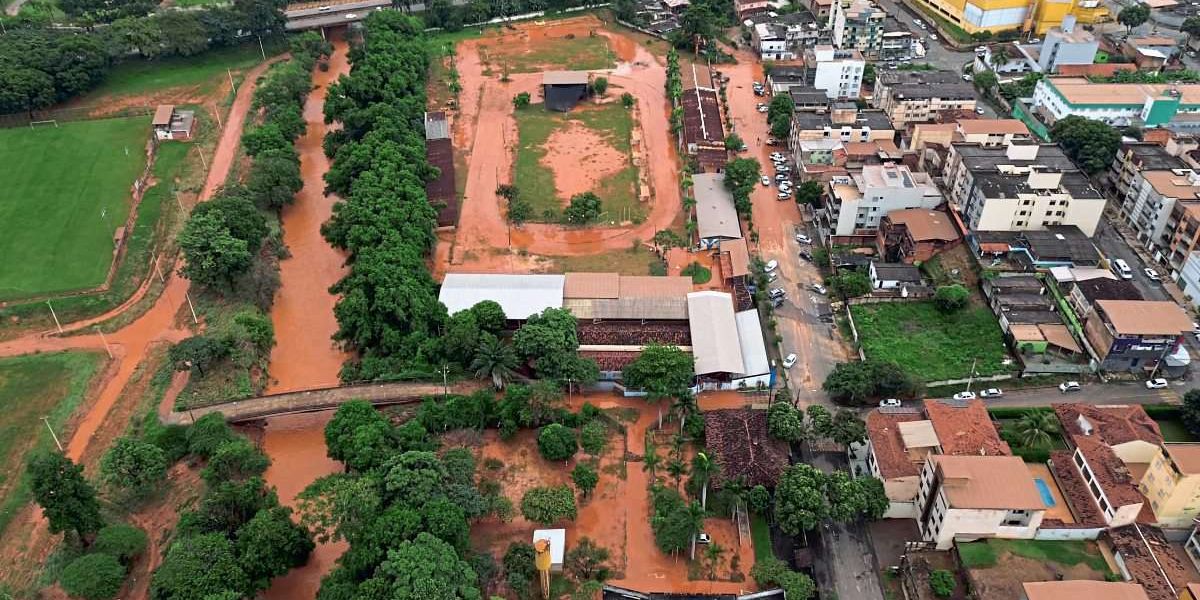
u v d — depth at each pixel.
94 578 119.25
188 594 114.50
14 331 183.00
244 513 131.38
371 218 193.12
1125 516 128.00
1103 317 162.75
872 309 185.00
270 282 193.50
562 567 131.25
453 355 166.12
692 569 131.62
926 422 142.88
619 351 168.75
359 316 170.50
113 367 173.75
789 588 122.44
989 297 183.75
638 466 149.62
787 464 141.62
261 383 169.38
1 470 149.00
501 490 145.12
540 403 151.88
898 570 129.00
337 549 135.00
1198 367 166.38
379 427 143.50
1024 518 125.25
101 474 145.00
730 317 175.50
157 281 198.50
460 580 115.69
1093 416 144.50
